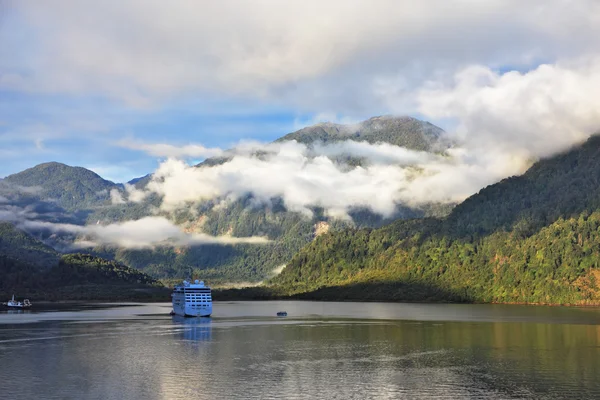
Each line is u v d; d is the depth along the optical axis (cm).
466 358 19500
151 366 18425
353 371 17525
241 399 14525
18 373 17400
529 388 15325
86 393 15075
